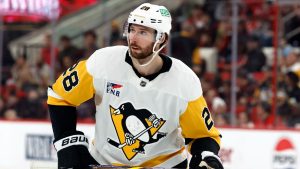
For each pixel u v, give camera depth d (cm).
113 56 472
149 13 451
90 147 513
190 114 472
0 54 1314
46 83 1308
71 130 479
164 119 473
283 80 1202
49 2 1309
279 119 1180
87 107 1224
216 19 1327
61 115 477
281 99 1186
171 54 1275
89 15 1355
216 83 1237
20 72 1326
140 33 452
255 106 1195
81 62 478
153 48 455
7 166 1207
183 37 1280
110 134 482
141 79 467
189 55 1272
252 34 1239
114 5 1349
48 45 1327
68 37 1315
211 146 476
